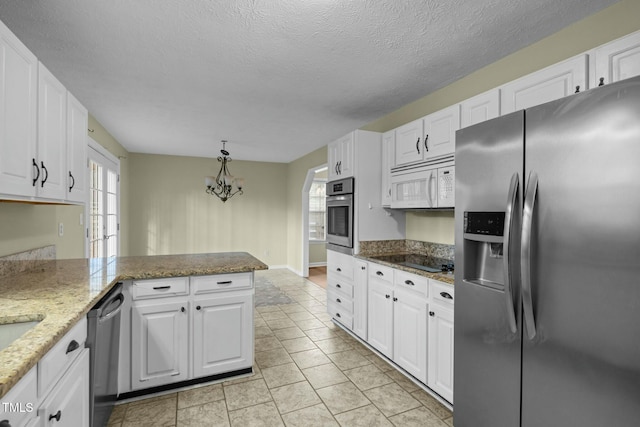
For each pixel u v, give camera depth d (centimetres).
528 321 134
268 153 604
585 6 173
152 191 610
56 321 117
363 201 317
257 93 297
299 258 648
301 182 640
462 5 172
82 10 176
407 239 332
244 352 243
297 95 302
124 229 549
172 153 607
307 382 238
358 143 314
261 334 333
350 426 190
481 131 161
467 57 230
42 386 101
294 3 170
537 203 133
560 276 125
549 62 202
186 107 337
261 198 702
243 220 686
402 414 201
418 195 267
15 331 123
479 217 161
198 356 227
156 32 198
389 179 309
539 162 133
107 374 173
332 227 362
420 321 225
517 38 205
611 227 111
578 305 120
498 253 167
